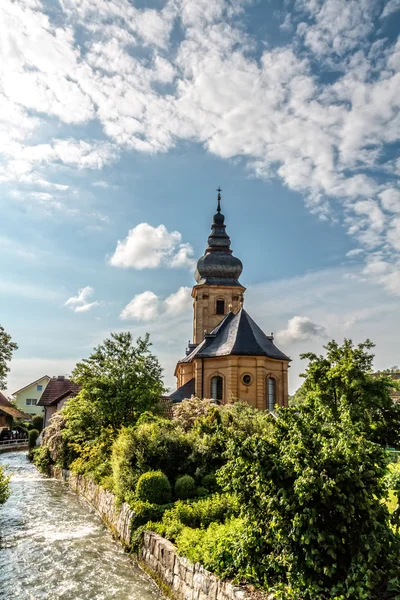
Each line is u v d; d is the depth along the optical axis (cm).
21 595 1263
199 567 1093
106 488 2158
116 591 1287
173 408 2977
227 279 6162
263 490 939
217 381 4153
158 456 1950
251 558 991
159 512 1612
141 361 2977
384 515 887
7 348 4238
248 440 989
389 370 2744
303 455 908
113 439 2619
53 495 2791
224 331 4503
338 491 845
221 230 6569
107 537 1830
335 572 861
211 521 1427
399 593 813
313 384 2509
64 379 6506
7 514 2250
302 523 862
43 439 4275
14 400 9375
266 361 4088
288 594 876
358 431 976
